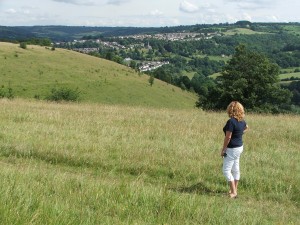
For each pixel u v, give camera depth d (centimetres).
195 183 921
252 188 908
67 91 4550
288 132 1562
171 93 11669
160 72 13925
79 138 1253
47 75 10288
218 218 596
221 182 945
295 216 721
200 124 1658
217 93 4669
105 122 1576
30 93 8888
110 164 1018
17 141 1169
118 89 10462
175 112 2239
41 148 1095
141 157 1081
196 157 1112
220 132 1476
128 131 1412
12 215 435
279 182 922
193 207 625
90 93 9775
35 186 654
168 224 550
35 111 1838
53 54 12156
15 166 923
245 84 4384
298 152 1236
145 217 572
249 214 658
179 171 991
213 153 1155
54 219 453
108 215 571
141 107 2553
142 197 653
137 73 12838
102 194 657
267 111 4350
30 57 11288
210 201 693
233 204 735
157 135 1360
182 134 1388
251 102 4425
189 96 12225
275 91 4550
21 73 10031
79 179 774
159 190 712
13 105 2156
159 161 1055
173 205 626
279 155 1174
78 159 1038
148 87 11306
